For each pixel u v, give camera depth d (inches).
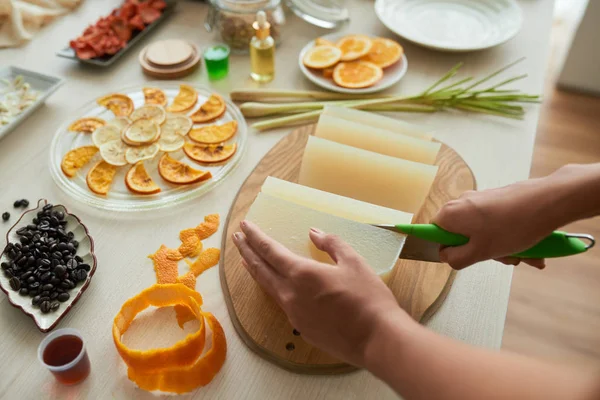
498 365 17.6
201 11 54.7
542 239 26.1
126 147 38.9
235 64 48.8
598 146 75.8
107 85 46.1
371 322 21.7
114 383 26.7
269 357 27.6
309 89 45.8
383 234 28.1
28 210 33.9
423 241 28.0
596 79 80.7
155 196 36.1
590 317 58.9
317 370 27.1
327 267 23.8
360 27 52.7
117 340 25.9
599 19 73.2
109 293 30.6
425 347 19.5
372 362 20.9
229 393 26.4
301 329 24.1
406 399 19.4
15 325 29.0
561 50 90.3
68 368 25.2
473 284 31.4
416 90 45.7
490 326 29.4
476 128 42.3
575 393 15.4
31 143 40.6
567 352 56.0
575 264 63.2
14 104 42.9
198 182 37.0
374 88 44.3
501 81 46.5
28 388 26.6
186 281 31.1
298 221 29.1
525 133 41.8
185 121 40.9
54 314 28.8
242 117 42.0
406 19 51.8
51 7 53.2
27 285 29.7
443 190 36.4
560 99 82.7
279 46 50.6
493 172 38.6
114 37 48.6
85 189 36.5
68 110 43.6
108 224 34.6
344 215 30.3
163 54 47.6
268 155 38.5
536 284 61.7
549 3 55.2
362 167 34.0
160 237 33.8
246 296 30.0
